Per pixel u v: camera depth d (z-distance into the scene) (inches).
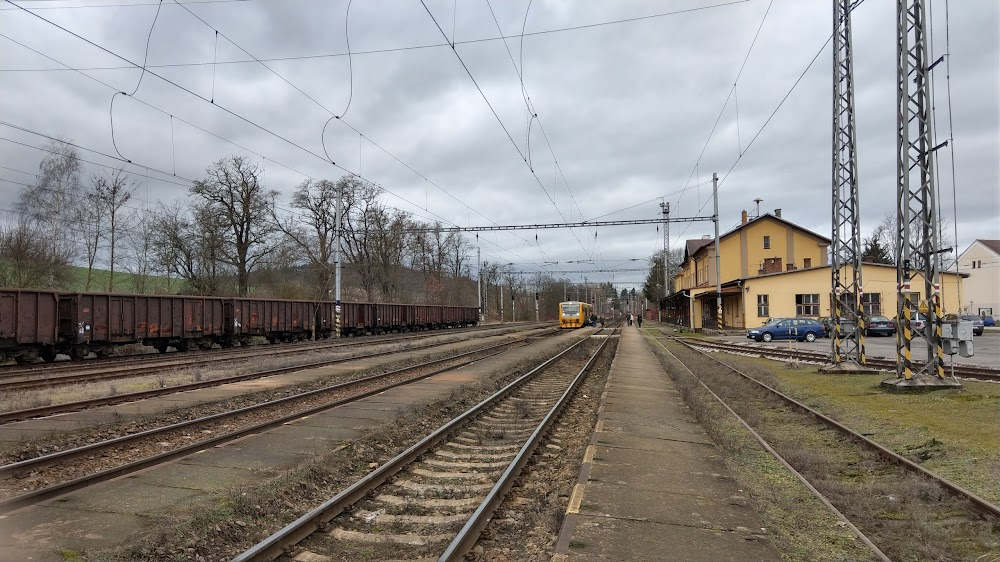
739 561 179.3
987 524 224.1
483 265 3432.6
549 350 1170.6
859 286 740.7
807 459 322.3
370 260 2480.3
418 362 850.8
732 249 2295.8
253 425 370.6
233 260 1850.4
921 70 567.5
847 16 732.7
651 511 225.3
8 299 778.8
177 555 179.8
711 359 974.4
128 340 959.6
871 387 598.5
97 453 307.7
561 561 175.9
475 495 254.8
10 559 177.3
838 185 753.0
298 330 1428.4
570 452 334.0
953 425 392.5
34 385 573.0
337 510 224.1
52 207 1353.3
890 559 191.0
